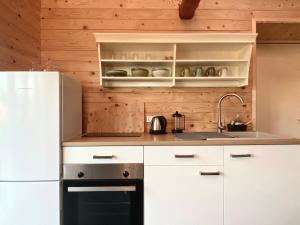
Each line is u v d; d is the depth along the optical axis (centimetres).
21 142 171
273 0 255
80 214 181
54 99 174
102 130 251
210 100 256
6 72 169
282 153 184
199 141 182
